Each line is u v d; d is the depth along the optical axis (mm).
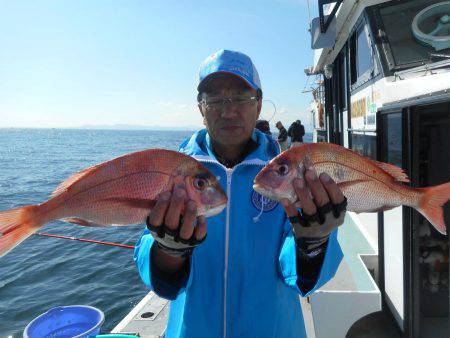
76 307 2783
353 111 5500
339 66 7074
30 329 2525
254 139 2127
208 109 1907
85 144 93438
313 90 13352
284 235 1892
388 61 3549
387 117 2906
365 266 3594
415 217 2527
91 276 8109
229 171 1913
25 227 1660
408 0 3785
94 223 1691
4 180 24609
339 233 4738
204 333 1783
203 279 1820
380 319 2984
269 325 1773
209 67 1887
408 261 2559
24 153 56000
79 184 1688
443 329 2777
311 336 3018
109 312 6645
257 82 1965
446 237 2855
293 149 1726
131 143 99500
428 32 3473
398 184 1904
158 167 1644
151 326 3379
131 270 8359
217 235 1851
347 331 3000
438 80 2830
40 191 20156
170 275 1745
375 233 4438
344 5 4668
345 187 1811
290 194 1682
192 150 2043
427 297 2910
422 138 2736
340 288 3154
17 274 8289
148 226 1547
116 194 1664
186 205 1555
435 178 2721
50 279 8000
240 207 1866
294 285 1724
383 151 2975
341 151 1795
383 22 3783
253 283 1790
